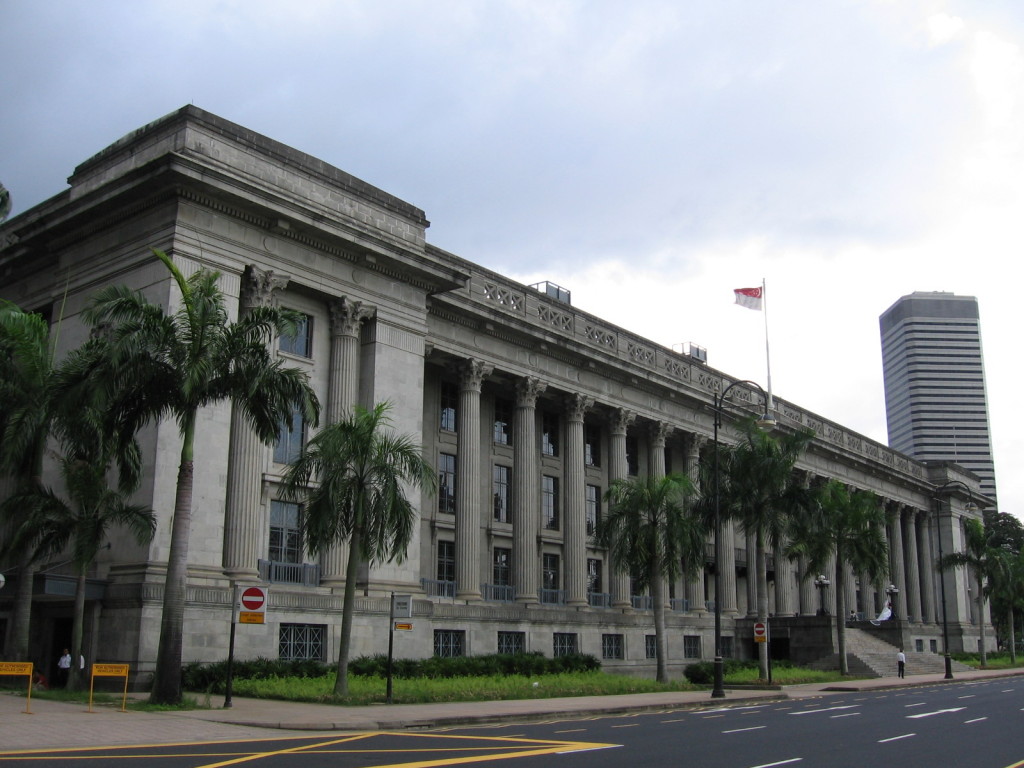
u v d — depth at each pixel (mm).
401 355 43312
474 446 49156
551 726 25922
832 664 61344
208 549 34875
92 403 26453
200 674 32375
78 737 19469
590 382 56938
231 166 37844
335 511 30312
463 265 49312
